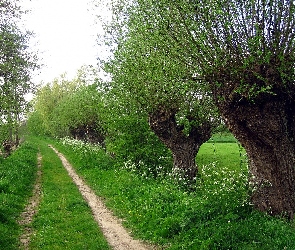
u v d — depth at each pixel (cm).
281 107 1009
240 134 1064
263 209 1055
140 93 1678
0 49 1741
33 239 1079
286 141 1029
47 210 1405
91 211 1434
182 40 1025
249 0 920
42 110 6312
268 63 932
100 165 2525
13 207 1405
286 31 930
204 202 1139
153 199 1369
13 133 3384
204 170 1488
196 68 1057
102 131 2992
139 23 1351
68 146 4303
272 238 862
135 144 2094
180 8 975
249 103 1001
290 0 898
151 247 1017
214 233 930
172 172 1720
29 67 2052
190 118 1684
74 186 1969
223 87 1030
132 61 1661
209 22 946
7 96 1862
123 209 1421
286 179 1033
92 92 3031
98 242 1049
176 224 1085
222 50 980
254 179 1093
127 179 1805
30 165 2652
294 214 1037
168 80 1462
